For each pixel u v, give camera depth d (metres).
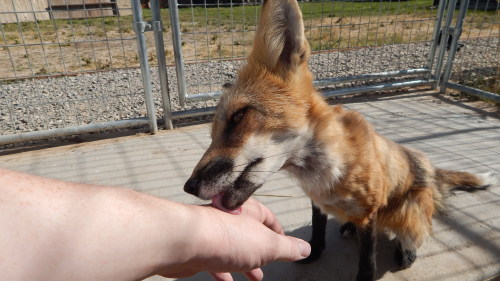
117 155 4.62
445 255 2.91
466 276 2.69
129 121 5.16
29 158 4.62
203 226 1.03
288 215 3.45
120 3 17.94
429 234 3.03
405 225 2.85
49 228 0.75
